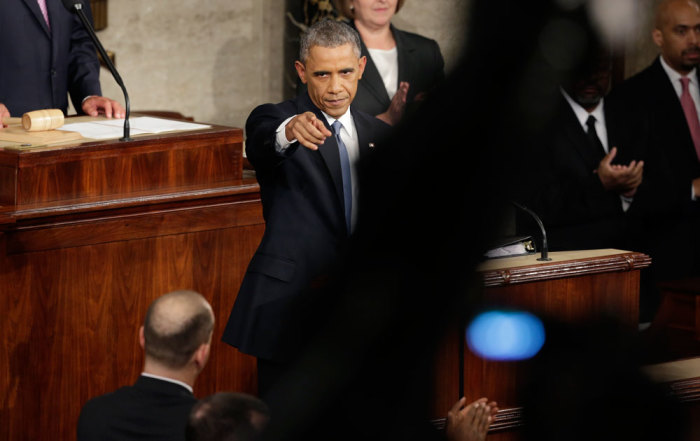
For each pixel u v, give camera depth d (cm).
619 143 1864
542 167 198
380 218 210
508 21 173
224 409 481
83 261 1234
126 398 858
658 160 1894
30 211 1162
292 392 256
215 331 1375
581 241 1766
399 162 204
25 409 1213
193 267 1340
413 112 203
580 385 348
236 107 3052
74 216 1212
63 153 1203
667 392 390
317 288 261
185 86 2966
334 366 237
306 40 1052
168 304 873
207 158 1344
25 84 1666
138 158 1274
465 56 183
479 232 203
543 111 184
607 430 361
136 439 843
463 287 213
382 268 215
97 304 1256
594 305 350
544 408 356
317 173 1014
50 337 1220
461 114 189
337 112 1038
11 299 1180
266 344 959
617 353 359
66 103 1727
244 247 1386
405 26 2100
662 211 1884
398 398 239
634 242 1858
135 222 1270
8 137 1238
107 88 2836
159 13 2883
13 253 1173
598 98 1781
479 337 279
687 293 1498
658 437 378
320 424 248
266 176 1048
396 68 2012
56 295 1217
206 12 2958
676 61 1939
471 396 752
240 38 3022
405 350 227
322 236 998
